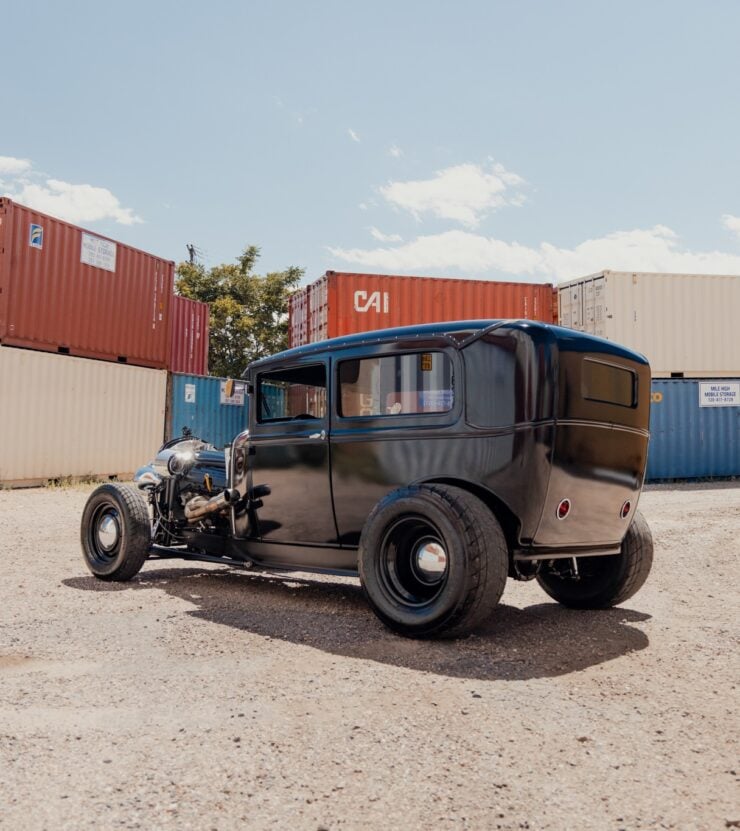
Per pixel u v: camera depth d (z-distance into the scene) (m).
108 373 16.58
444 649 3.68
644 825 1.98
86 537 5.75
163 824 1.95
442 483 4.07
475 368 3.98
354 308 17.03
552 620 4.44
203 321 23.53
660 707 2.90
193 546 5.73
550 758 2.40
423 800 2.10
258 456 5.09
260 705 2.86
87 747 2.44
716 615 4.63
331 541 4.69
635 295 17.89
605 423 4.10
